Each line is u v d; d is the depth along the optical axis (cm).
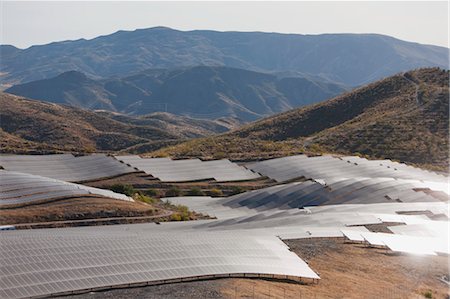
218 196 12619
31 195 9338
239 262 5888
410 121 19488
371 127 19688
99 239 5906
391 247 7469
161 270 5375
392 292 5941
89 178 12875
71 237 5928
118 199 10138
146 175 13425
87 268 5144
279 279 5797
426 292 6000
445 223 9062
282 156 16950
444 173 15212
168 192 12338
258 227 8606
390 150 17738
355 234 7744
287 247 6894
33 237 5784
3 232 6738
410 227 8644
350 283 6056
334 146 19125
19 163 13125
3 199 8975
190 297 4912
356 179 12006
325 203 11038
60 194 9588
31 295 4556
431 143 17700
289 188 11575
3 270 4806
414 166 16062
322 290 5681
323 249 7325
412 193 11375
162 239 6188
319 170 14025
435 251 7575
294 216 9212
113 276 5094
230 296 5028
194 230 8312
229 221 9100
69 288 4766
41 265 5028
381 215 9325
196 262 5678
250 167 14750
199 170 14212
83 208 9131
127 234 6744
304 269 6131
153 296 4862
